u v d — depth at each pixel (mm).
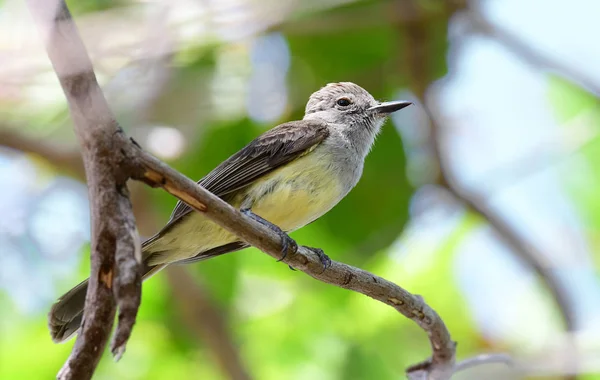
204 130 11430
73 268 12609
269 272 13578
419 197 13172
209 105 11461
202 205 6062
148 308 13133
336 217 12492
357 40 12805
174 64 11273
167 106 11234
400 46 12742
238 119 11797
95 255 5293
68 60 5195
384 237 12609
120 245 5219
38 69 9531
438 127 13070
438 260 14203
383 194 12508
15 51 9430
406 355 13414
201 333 12477
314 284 13562
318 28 12055
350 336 13555
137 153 5465
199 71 11445
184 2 9922
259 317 13617
